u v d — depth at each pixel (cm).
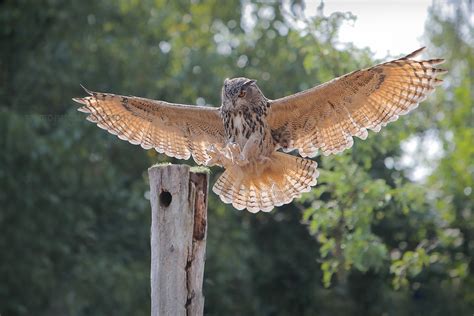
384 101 1103
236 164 1127
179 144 1180
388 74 1077
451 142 2086
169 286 982
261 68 2152
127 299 1953
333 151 1155
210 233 2030
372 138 1538
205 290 1986
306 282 2077
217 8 2469
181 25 2377
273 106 1145
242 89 1141
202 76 2120
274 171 1159
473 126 2148
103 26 2178
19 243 2009
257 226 2133
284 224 2116
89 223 2044
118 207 2086
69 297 1980
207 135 1175
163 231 988
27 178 1994
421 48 1038
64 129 1989
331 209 1547
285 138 1165
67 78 2102
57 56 2114
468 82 2203
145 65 2147
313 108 1134
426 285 1948
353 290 1977
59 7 2142
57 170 2003
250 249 2072
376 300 1964
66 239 2044
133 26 2198
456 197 2009
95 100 1144
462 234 1964
